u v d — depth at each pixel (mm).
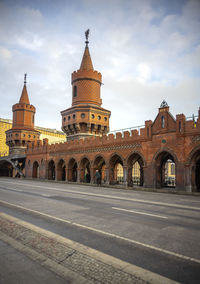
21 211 10367
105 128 41094
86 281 4090
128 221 8547
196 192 20828
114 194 18266
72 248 5633
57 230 7320
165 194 20016
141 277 4230
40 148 45406
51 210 10641
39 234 6727
